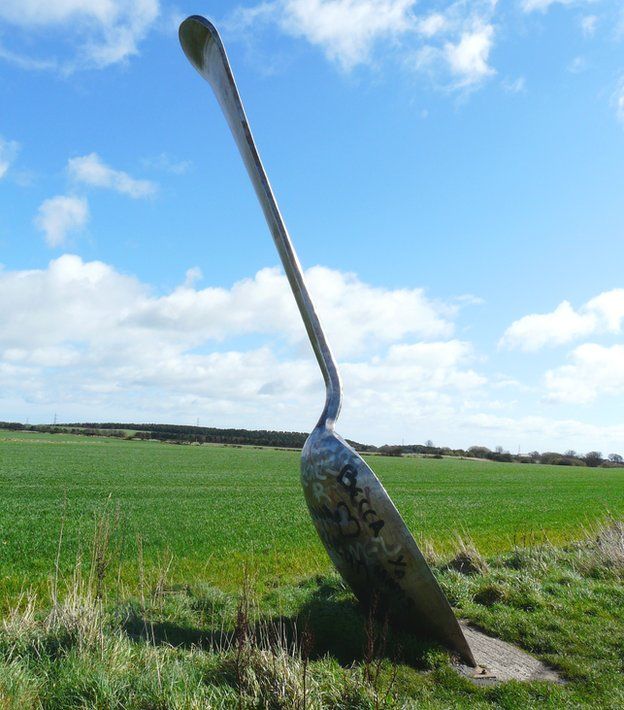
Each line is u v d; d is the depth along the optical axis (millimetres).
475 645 5562
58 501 21594
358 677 4066
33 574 9016
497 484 42438
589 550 9438
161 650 4508
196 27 6246
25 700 3393
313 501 5465
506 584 7066
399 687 4453
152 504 21891
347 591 6949
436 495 31562
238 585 7711
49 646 4277
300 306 6055
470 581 7340
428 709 4105
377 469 58281
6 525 15023
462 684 4625
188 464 50156
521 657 5348
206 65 6613
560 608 6492
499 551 12359
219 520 17406
